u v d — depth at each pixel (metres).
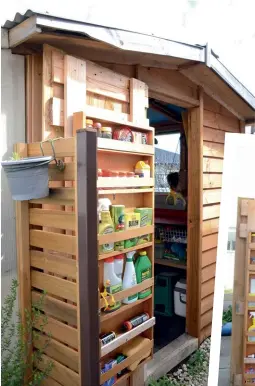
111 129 1.73
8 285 1.61
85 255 1.28
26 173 1.29
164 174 3.84
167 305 3.26
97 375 1.33
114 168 1.82
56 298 1.56
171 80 2.38
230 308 1.25
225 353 1.23
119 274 1.78
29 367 1.57
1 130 1.54
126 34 1.63
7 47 1.52
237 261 1.24
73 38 1.52
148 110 3.26
